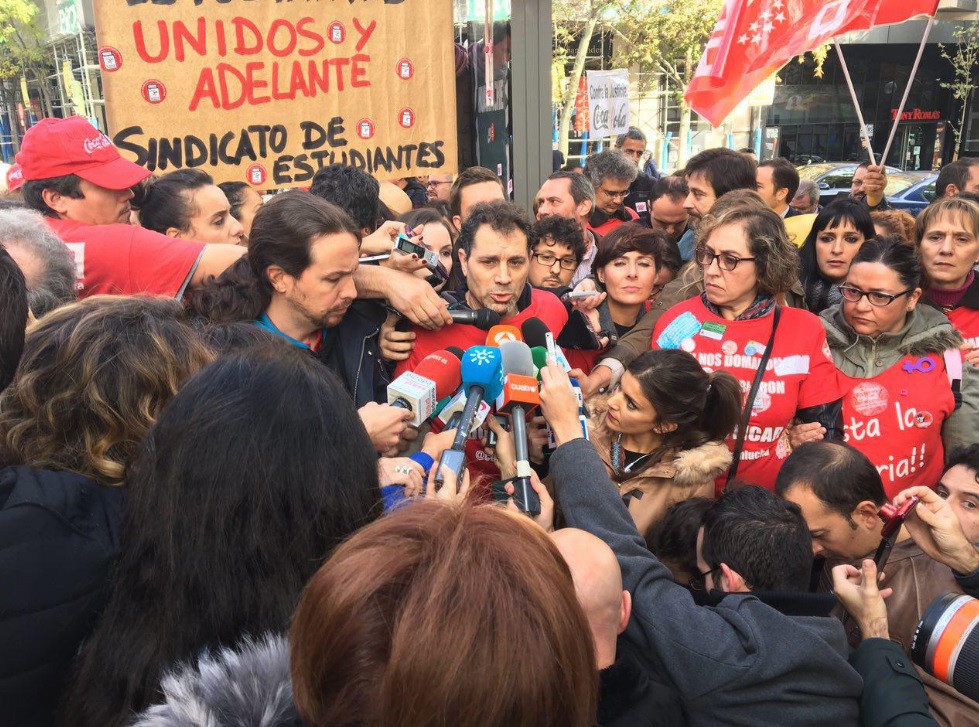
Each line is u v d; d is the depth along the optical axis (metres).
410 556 0.73
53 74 13.46
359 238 1.89
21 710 1.05
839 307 2.62
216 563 1.02
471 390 1.66
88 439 1.19
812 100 20.61
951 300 2.72
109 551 1.12
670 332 2.46
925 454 2.38
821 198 11.58
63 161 2.29
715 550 1.58
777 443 2.34
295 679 0.77
